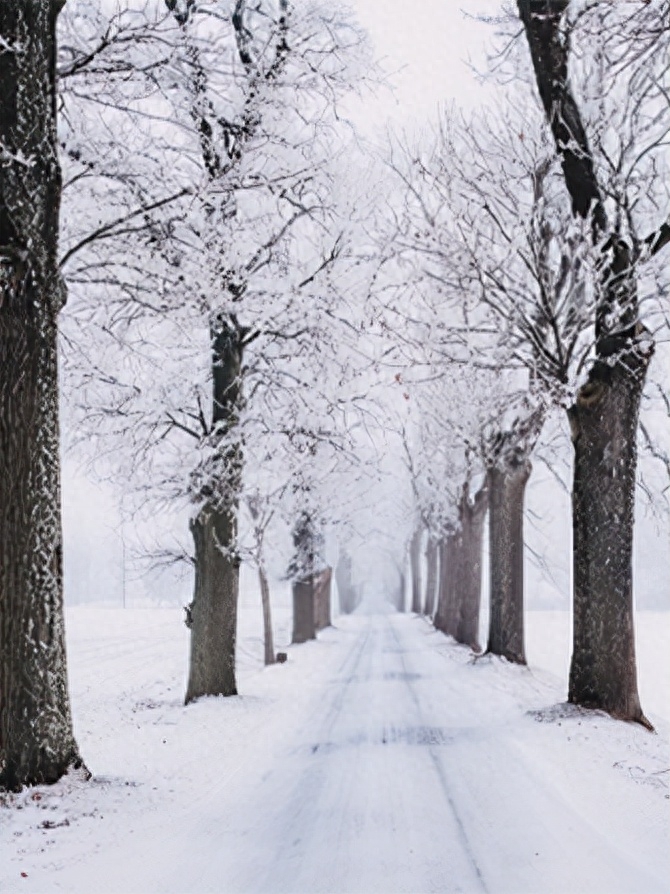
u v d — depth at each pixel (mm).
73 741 8469
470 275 14891
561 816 7422
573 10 12750
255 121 13773
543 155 15359
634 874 5906
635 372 13141
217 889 5734
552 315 14852
